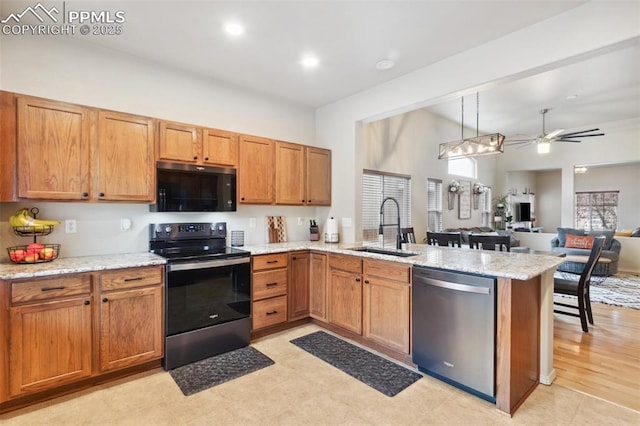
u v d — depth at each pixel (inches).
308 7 87.4
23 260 86.5
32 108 86.7
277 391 85.9
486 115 241.6
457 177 278.5
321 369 97.8
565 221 297.1
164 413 76.3
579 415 75.5
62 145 91.0
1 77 91.9
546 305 90.0
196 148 116.8
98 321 86.7
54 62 100.0
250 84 140.0
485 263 90.1
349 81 136.4
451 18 92.3
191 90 128.6
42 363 78.9
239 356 107.1
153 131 107.5
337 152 159.6
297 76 131.6
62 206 100.7
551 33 91.3
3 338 74.4
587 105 215.2
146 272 94.7
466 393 84.7
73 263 89.4
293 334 126.6
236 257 113.9
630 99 201.9
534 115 240.7
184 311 101.3
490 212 331.0
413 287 96.3
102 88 108.4
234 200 126.3
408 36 101.8
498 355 77.7
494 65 103.4
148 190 105.9
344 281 120.8
